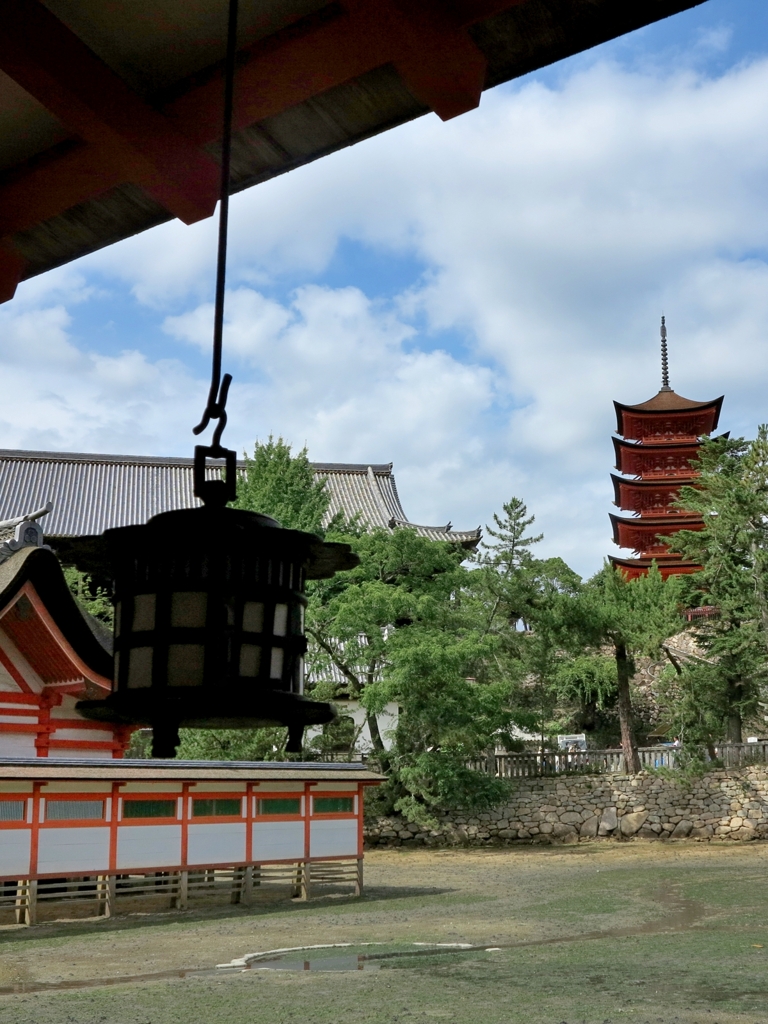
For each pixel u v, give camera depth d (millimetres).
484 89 3967
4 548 17656
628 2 3502
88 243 4992
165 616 2826
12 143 4422
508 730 35781
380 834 35406
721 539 38625
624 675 37688
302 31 3740
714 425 62375
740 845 33750
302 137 4254
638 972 11805
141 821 19141
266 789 21047
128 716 2959
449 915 18484
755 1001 9812
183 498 55750
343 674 36219
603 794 36312
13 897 17438
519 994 10414
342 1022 9078
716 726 36062
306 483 39844
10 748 17688
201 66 4023
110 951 14617
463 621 36469
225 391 2896
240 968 12812
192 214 4402
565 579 36875
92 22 3855
